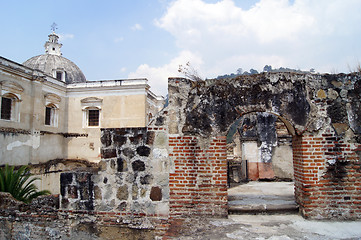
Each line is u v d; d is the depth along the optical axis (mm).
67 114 21906
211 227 4293
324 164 4660
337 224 4375
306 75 4848
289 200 5613
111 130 5223
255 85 4891
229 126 4875
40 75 18641
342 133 4691
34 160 17781
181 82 5082
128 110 20891
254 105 4852
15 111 16766
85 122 21766
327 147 4688
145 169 5027
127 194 5039
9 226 5582
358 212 4562
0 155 15242
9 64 16234
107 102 21312
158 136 5047
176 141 4973
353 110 4711
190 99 5027
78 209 5199
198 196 4816
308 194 4641
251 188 7371
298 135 4844
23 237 5469
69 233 5191
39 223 5398
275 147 9133
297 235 3900
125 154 5121
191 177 4863
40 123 18672
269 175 8922
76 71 26406
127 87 20922
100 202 5121
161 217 4883
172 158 4953
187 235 3979
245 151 9320
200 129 4926
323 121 4738
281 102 4805
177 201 4863
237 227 4266
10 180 8500
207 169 4836
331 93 4785
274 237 3824
